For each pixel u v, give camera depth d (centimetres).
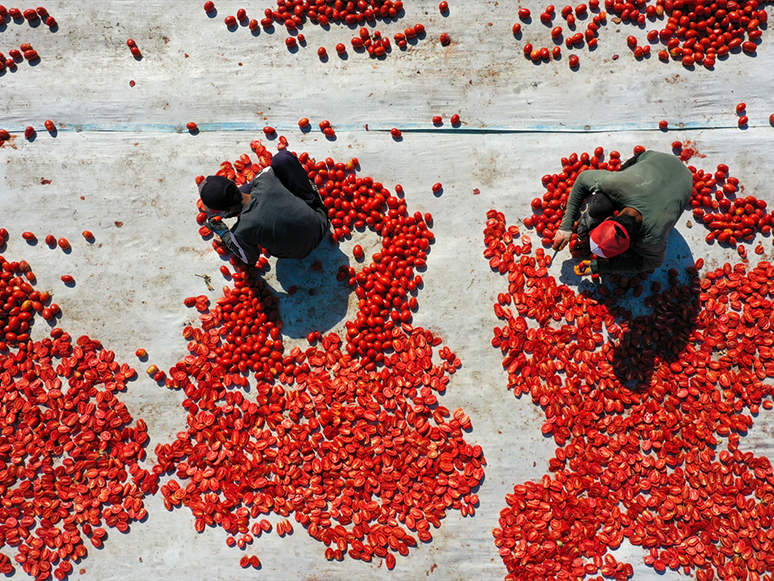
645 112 584
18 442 559
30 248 578
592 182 525
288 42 586
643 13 586
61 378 569
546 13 585
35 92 584
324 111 586
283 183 540
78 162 582
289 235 532
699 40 584
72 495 556
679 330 566
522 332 567
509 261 575
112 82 586
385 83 588
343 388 561
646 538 551
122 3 588
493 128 585
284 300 576
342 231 574
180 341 573
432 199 582
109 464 560
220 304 570
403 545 555
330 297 577
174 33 589
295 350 568
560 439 561
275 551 557
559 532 551
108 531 559
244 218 525
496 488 562
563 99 585
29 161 582
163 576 556
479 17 589
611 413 561
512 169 583
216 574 556
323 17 587
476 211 581
